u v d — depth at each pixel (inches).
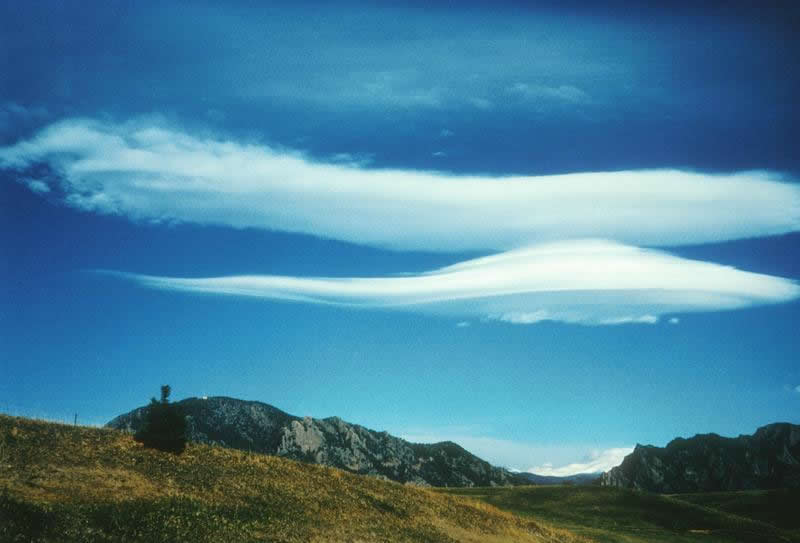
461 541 2119.8
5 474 1354.6
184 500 1553.9
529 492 4665.4
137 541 1256.2
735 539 3870.6
